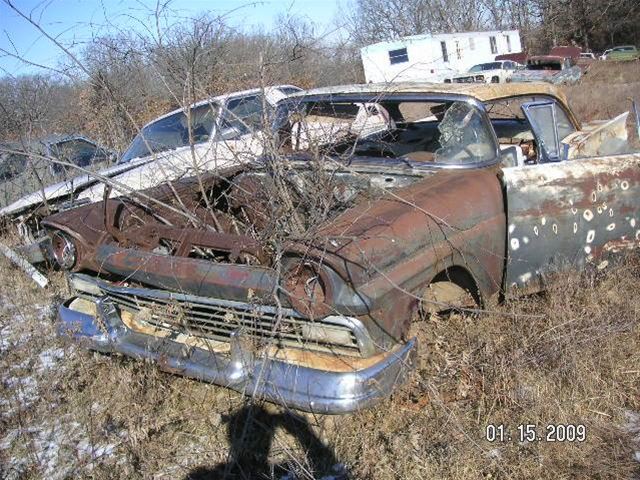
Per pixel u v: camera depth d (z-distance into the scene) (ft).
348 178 12.78
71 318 11.62
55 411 11.14
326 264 8.66
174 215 12.57
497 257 11.51
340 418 10.07
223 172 13.82
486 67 92.73
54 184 20.59
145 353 10.54
